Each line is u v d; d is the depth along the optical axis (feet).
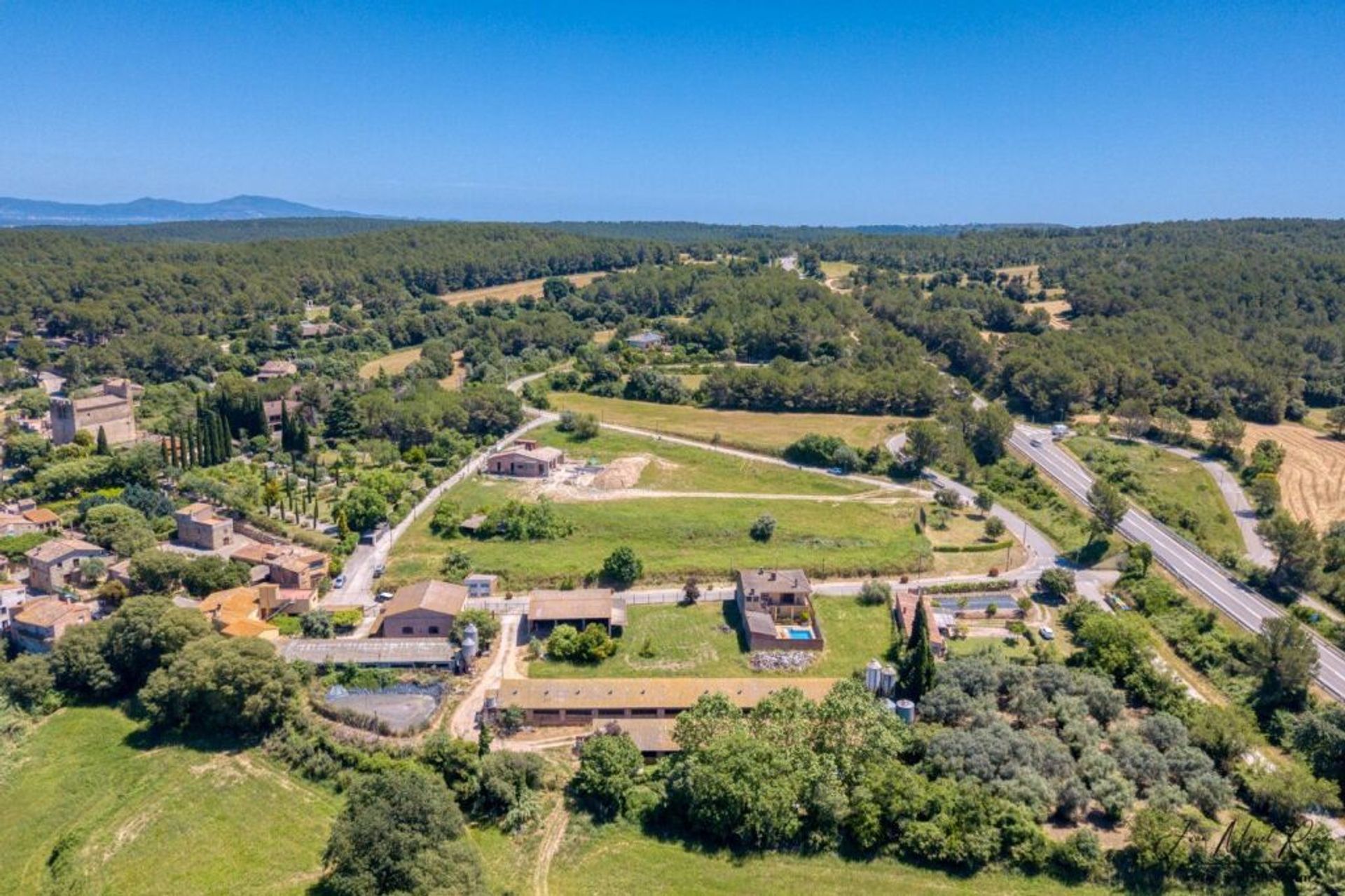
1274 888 256.11
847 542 489.26
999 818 271.90
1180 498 572.51
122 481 567.18
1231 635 392.68
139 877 264.11
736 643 396.98
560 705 335.67
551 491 550.77
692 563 461.37
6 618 403.54
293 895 255.70
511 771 292.61
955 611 418.92
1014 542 496.64
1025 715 326.85
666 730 323.57
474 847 261.85
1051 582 431.02
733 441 649.20
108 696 358.84
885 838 275.18
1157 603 421.59
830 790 278.26
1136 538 495.82
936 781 289.94
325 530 495.82
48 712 349.20
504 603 428.97
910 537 496.64
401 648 374.43
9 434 652.07
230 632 378.73
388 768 302.04
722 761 279.28
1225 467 630.33
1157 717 318.04
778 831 274.57
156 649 361.10
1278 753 321.32
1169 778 296.10
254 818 289.74
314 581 441.27
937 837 266.98
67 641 360.28
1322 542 465.47
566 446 647.56
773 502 541.75
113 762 317.63
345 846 247.91
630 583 447.42
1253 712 340.18
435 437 647.97
